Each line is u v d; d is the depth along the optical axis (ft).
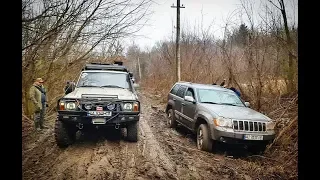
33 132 26.14
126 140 23.61
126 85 25.21
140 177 15.62
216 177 16.38
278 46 31.27
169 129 30.58
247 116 20.89
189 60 59.52
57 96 39.93
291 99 28.17
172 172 16.79
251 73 31.76
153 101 64.03
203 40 57.00
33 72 30.81
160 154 20.34
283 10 30.68
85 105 20.04
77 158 18.45
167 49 72.54
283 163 19.13
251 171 17.72
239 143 20.07
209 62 50.98
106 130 26.58
